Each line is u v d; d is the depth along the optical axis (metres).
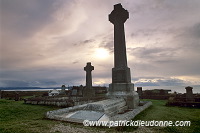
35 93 35.88
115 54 16.39
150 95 26.80
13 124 7.25
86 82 23.98
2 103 15.09
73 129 6.50
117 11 17.02
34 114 10.52
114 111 10.68
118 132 6.39
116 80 15.60
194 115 10.80
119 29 16.78
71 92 30.69
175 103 16.73
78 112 9.12
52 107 13.67
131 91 14.80
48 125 7.04
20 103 16.53
